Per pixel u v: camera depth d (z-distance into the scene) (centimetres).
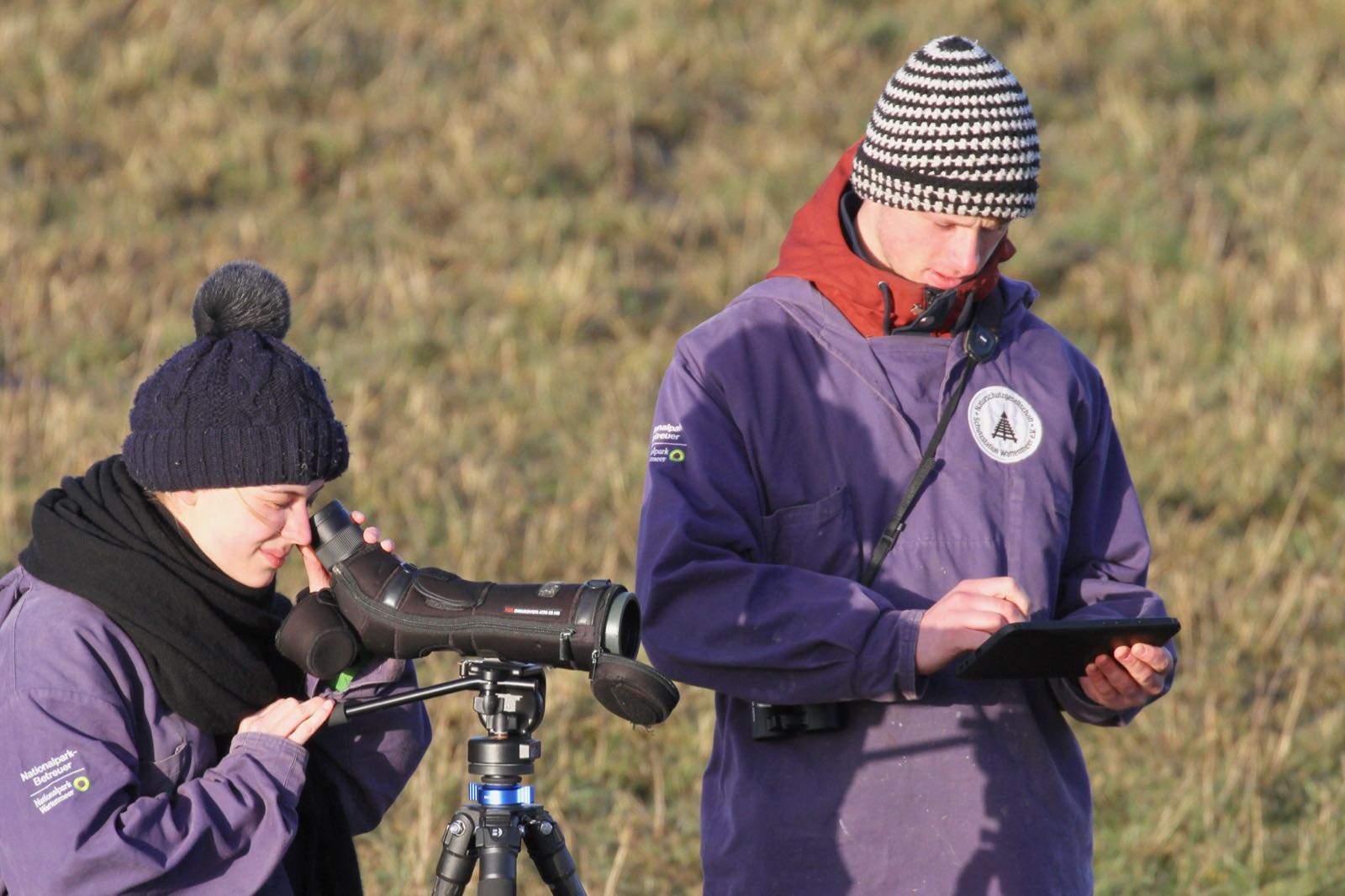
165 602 929
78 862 854
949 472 1120
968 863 1080
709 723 2091
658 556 1089
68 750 878
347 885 1053
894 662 1038
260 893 955
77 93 4403
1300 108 4731
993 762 1096
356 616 970
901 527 1110
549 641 927
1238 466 2958
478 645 944
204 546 946
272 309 983
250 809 900
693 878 1827
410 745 1071
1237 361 3366
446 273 3784
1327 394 3288
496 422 3111
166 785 924
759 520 1116
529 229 3934
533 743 964
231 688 941
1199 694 2234
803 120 4575
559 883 985
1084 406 1188
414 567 996
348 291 3625
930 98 1082
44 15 4741
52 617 916
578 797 1964
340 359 3309
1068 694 1150
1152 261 3819
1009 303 1184
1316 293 3691
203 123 4316
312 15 4947
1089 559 1191
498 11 5153
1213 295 3641
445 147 4375
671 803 1991
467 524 2675
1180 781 2003
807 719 1094
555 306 3572
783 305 1145
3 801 876
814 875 1093
